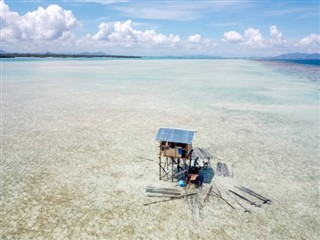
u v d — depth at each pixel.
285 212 15.93
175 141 17.23
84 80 73.56
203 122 32.88
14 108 38.88
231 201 16.95
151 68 135.38
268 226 14.66
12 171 20.25
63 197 17.02
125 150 24.45
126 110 38.38
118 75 90.56
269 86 63.56
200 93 53.00
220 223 14.80
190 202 16.70
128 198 17.02
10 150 24.00
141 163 22.00
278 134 29.06
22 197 16.94
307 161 22.73
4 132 28.59
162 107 40.34
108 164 21.69
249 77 86.62
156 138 17.69
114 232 13.95
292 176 20.19
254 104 43.12
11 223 14.54
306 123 33.09
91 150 24.34
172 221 14.88
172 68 138.00
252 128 30.91
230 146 25.64
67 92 52.59
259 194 17.73
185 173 19.78
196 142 26.39
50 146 25.08
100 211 15.66
